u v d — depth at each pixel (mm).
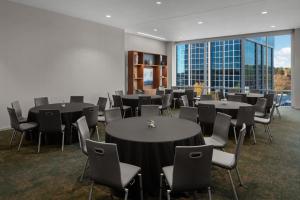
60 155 3908
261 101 5523
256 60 9688
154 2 5445
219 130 3160
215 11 6152
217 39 10180
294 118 7000
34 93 6059
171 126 2975
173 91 8883
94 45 7492
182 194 2537
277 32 8766
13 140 4789
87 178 3045
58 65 6543
